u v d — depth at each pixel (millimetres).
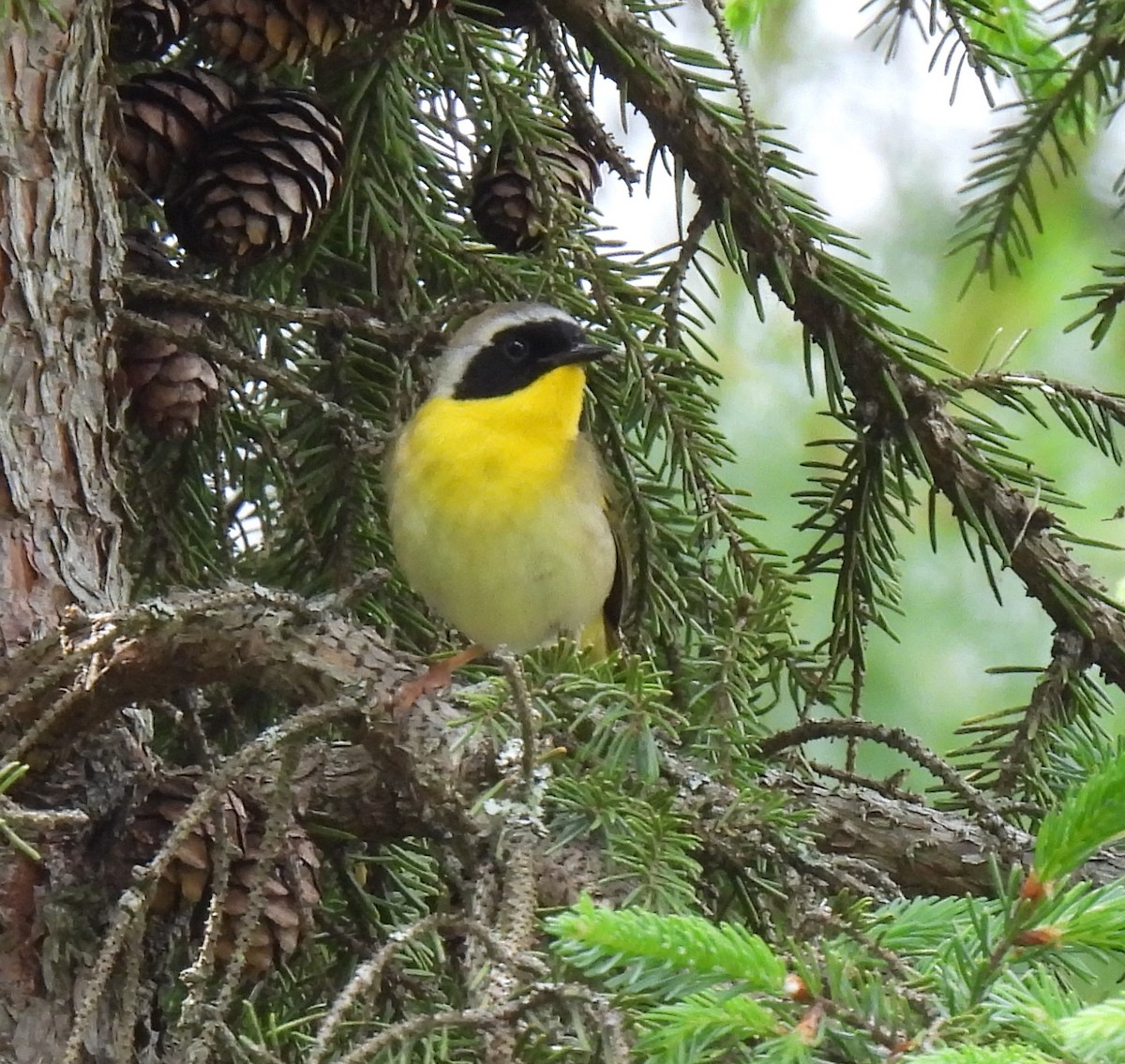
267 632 6566
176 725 7820
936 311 14578
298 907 6566
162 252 7977
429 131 8789
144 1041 6656
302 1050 6398
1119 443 14070
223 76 8180
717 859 6559
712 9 7652
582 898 4375
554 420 8906
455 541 8773
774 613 7410
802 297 8531
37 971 6438
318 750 7203
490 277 8594
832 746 13281
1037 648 13594
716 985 4359
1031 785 8367
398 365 8680
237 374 8445
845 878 6305
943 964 4621
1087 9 9078
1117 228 14195
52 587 6855
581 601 9055
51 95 7047
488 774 6422
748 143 7969
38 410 6945
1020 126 9438
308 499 8750
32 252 6977
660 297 8664
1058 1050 3922
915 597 13742
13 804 5102
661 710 6543
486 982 5188
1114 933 4406
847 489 8945
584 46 8289
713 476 8812
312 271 8797
